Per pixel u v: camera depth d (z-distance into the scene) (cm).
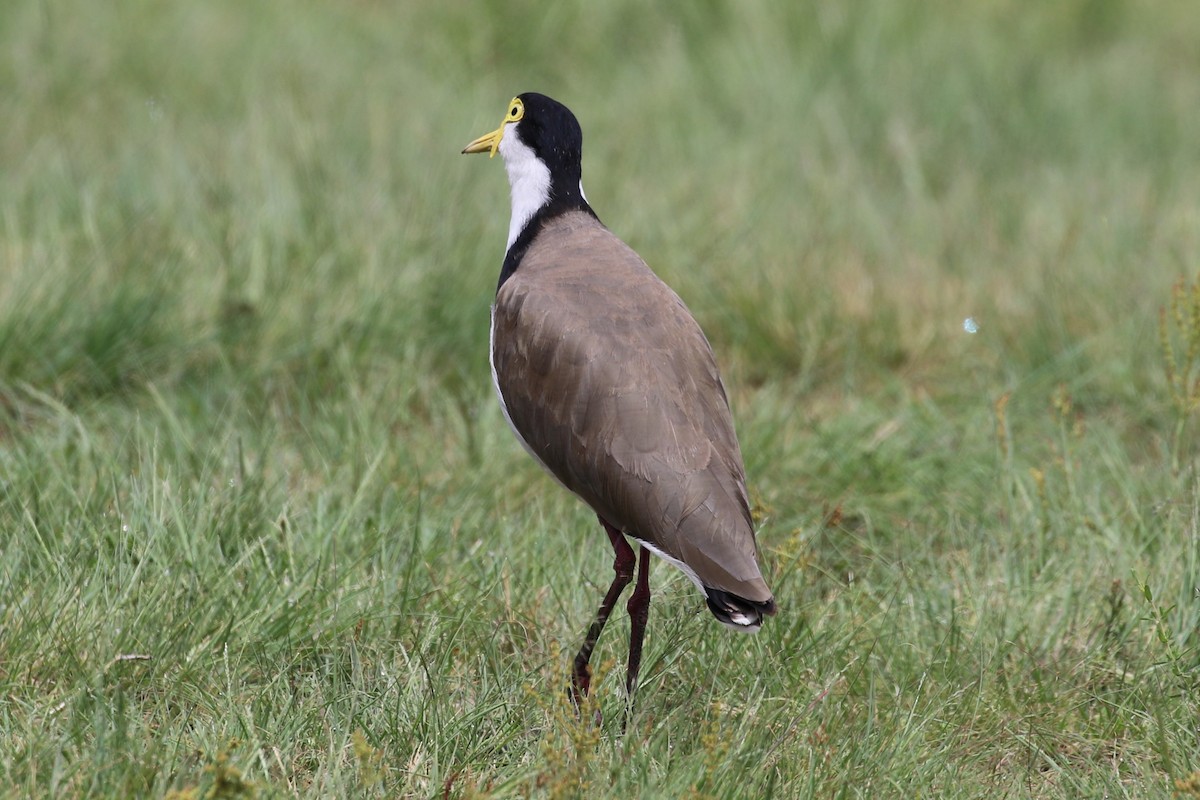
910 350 1398
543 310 883
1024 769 837
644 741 816
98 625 863
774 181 1664
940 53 2019
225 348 1270
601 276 904
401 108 1794
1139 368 1303
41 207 1442
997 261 1517
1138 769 821
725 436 844
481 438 1177
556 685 786
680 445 817
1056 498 1080
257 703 827
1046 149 1806
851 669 888
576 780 734
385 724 822
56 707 804
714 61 1980
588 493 847
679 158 1728
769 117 1836
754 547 792
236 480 1039
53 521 960
